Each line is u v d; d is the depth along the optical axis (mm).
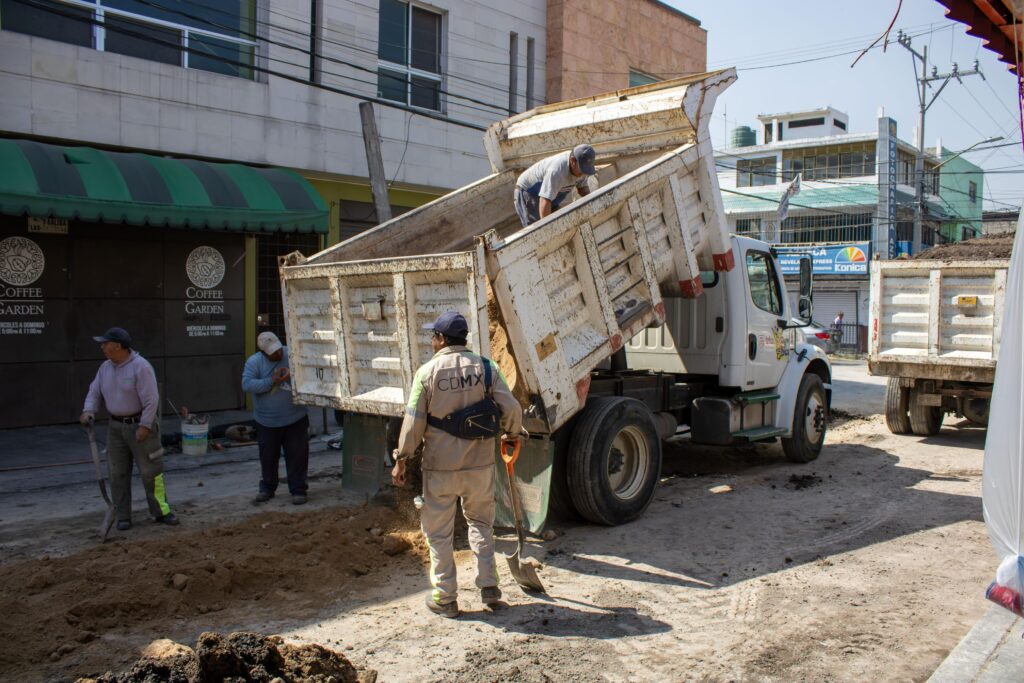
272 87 12992
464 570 5746
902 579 5523
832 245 38875
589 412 6664
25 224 10867
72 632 4594
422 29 15383
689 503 7617
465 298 5562
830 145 42219
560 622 4785
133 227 11852
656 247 7203
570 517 6992
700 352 8734
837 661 4246
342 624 4785
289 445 7578
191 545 6055
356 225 14945
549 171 7121
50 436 10664
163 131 11875
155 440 6695
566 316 6219
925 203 39500
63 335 11258
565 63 17641
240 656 3604
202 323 12617
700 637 4566
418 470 7012
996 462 3865
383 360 6363
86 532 6660
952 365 10031
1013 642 4383
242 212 11117
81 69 11109
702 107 7461
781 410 9258
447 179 15625
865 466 9391
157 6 11102
